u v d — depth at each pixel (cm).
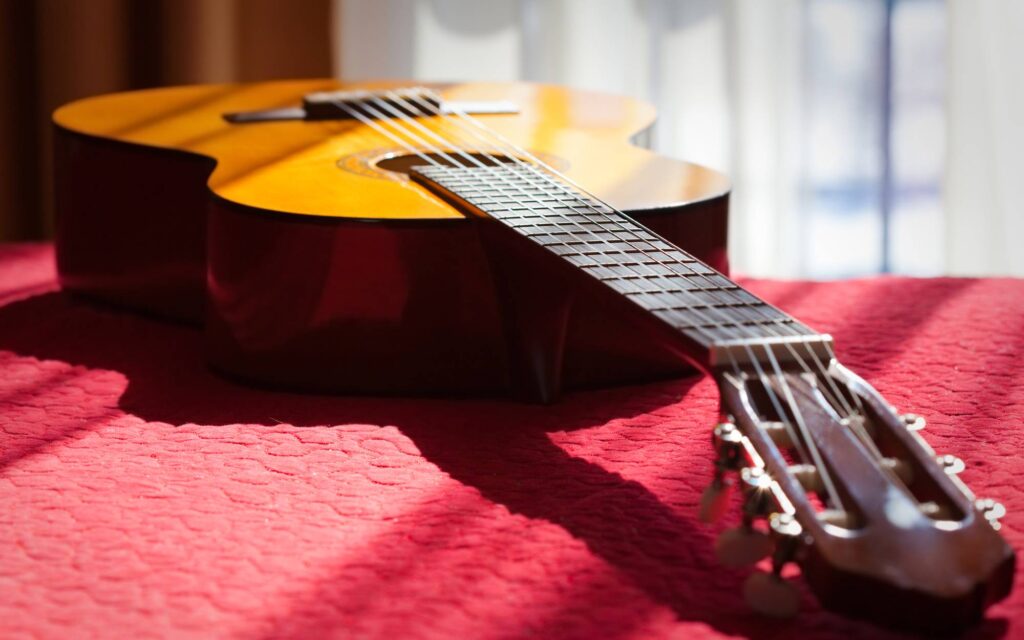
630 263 92
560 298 99
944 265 176
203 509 86
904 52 175
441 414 99
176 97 136
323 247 101
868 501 72
